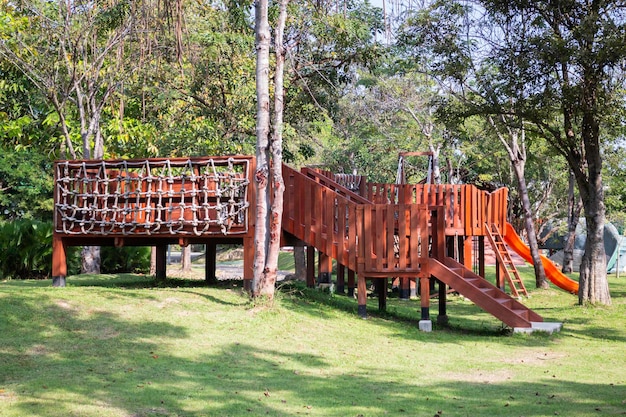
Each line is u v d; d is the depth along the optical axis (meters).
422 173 37.59
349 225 13.20
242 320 11.05
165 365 8.60
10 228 18.66
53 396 6.98
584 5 15.95
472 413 7.01
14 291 11.34
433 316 15.25
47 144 26.41
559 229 41.31
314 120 21.58
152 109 20.22
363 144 37.50
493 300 12.84
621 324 14.61
